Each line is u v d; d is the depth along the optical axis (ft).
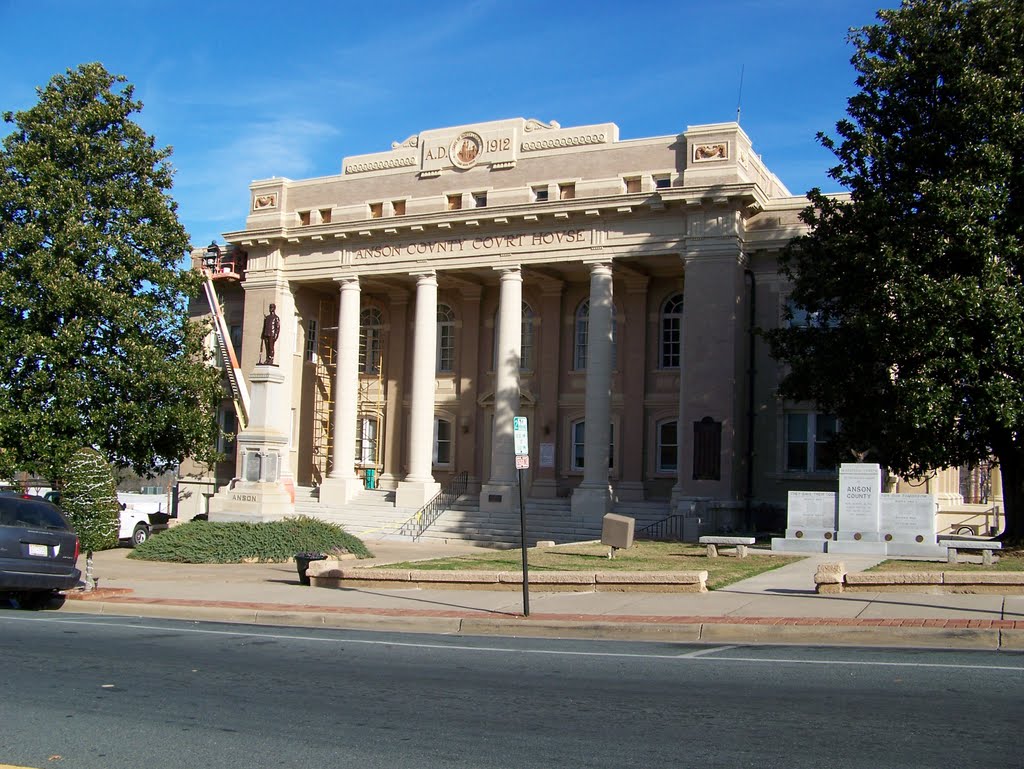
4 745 27.40
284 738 28.02
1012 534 85.61
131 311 113.19
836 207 94.63
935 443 83.82
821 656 39.86
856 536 85.35
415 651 42.88
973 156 81.46
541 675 36.88
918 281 80.79
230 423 156.97
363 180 145.38
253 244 149.07
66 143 113.60
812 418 122.01
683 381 120.57
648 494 133.08
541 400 139.74
